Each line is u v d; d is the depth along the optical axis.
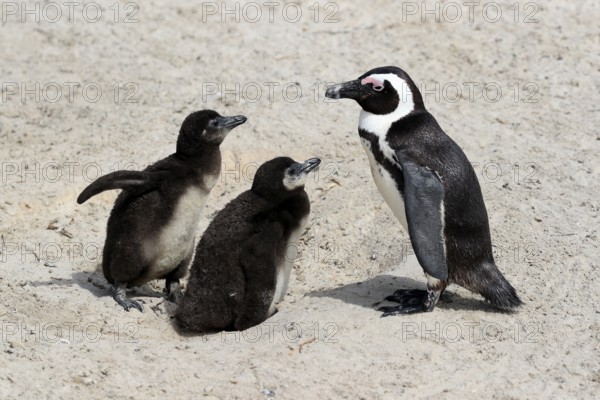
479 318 11.52
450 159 11.39
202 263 11.83
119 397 10.11
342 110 17.30
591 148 15.77
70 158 15.84
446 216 11.22
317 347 10.91
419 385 10.34
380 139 11.59
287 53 19.20
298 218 12.07
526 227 13.45
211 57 19.06
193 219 12.35
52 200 14.80
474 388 10.34
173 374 10.48
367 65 18.73
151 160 15.66
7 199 14.65
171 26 20.16
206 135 12.15
